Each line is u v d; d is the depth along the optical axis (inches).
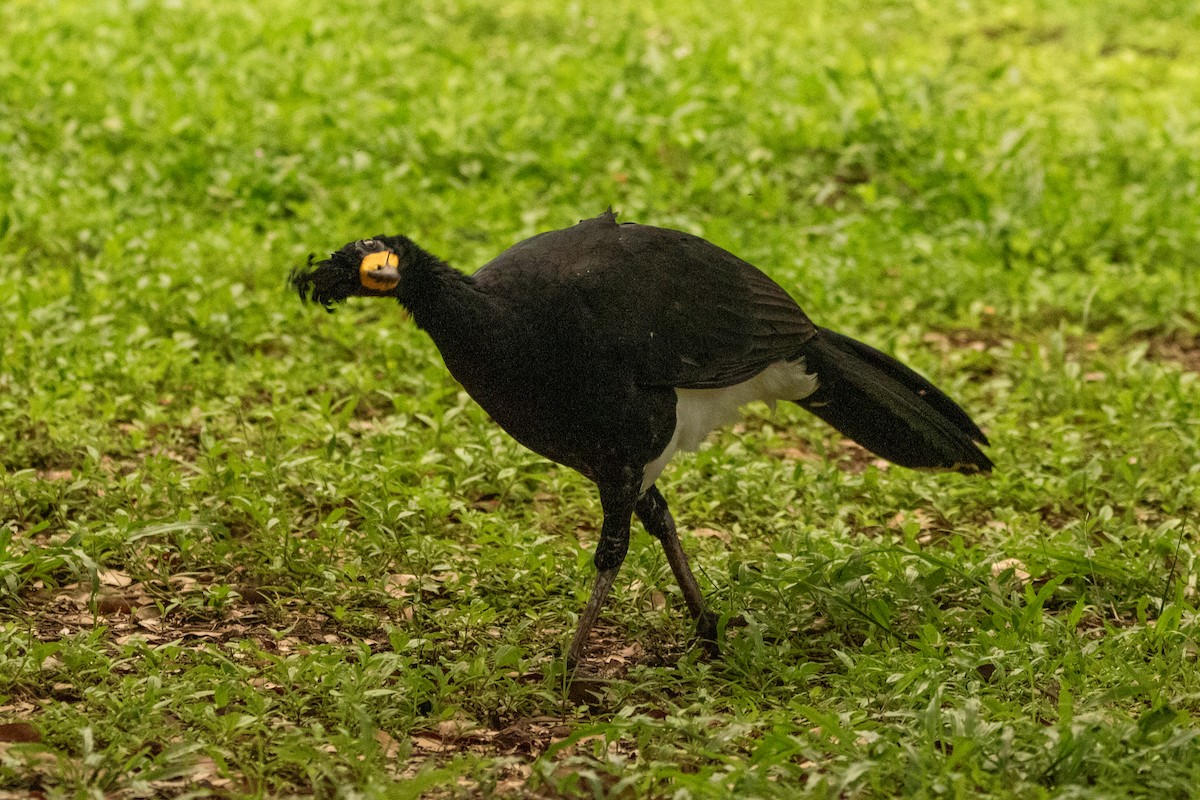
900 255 659.4
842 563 370.9
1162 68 995.9
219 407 477.7
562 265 327.0
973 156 770.2
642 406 331.3
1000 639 322.0
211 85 796.0
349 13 970.1
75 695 304.5
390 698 300.7
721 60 873.5
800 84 843.4
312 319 553.3
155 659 311.7
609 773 276.8
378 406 502.6
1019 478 445.7
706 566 383.9
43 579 354.6
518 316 319.6
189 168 693.3
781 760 268.7
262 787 259.0
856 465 482.3
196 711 285.9
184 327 539.2
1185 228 693.3
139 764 266.8
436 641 343.6
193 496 406.6
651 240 343.0
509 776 281.6
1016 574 386.9
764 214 700.0
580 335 322.0
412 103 792.9
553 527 417.1
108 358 495.5
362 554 380.2
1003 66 866.1
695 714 306.2
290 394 495.2
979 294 627.8
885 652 324.5
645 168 734.5
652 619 354.6
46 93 756.6
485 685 313.4
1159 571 380.2
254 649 311.4
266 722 289.0
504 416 335.0
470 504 431.2
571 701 321.1
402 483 433.4
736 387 359.3
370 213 655.8
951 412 375.2
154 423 466.0
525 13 1021.8
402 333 542.0
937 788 255.9
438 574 379.6
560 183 717.3
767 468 444.5
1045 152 786.2
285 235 624.1
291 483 417.1
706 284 342.3
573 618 347.3
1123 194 732.7
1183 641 328.5
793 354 357.1
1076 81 960.9
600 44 928.3
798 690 318.3
